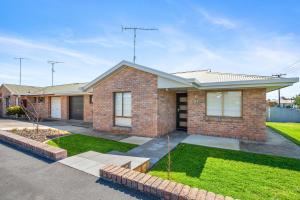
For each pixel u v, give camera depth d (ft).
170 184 10.30
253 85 27.17
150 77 31.27
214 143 27.17
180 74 42.91
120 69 34.63
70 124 47.44
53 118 60.54
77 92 50.49
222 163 18.52
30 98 66.33
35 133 32.60
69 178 12.23
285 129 44.37
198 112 33.83
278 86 27.17
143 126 32.22
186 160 19.40
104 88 37.22
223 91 32.12
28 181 11.91
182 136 32.22
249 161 19.24
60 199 9.80
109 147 24.47
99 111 37.96
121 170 12.18
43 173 13.08
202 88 30.73
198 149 23.76
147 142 27.58
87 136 31.99
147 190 10.16
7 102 73.97
